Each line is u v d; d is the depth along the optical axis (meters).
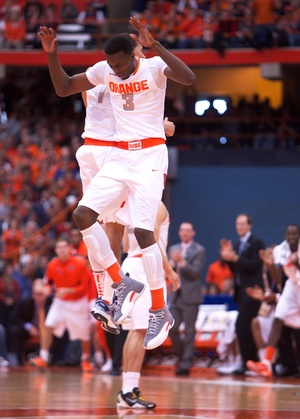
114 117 7.90
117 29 30.58
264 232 24.69
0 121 30.17
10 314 18.23
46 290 16.97
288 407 9.27
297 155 27.00
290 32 28.31
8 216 23.06
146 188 7.33
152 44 7.14
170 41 28.61
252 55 28.23
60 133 27.47
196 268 15.34
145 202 7.32
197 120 28.81
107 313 7.68
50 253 21.64
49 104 30.05
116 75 7.41
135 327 9.44
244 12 28.52
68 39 29.81
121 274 7.46
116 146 7.70
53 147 25.64
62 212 23.09
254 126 28.59
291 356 14.64
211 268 18.52
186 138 28.58
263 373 14.55
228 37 28.56
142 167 7.39
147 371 16.16
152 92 7.39
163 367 17.27
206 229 24.89
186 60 28.52
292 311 14.35
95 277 7.82
